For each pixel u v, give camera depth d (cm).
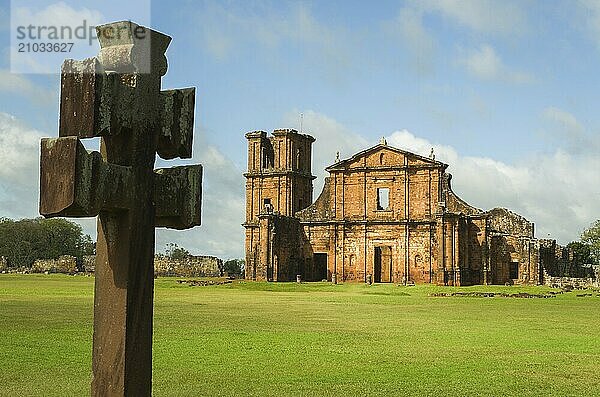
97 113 684
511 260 8994
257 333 2411
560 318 3397
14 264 14425
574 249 11912
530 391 1460
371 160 8956
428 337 2388
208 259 11312
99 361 729
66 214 670
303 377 1573
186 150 802
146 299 742
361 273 8869
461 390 1459
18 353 1823
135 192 733
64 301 3912
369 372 1650
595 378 1616
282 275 9012
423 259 8581
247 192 9781
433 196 8631
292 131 9769
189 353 1905
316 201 9225
